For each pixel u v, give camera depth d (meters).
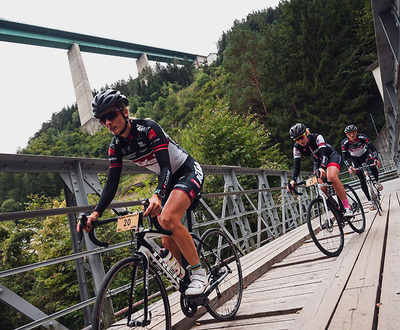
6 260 4.05
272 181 11.41
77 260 2.74
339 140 24.03
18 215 1.98
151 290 3.81
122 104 1.75
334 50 28.05
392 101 8.06
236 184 5.34
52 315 2.10
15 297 1.96
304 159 23.75
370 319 1.47
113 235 4.55
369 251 2.87
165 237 2.01
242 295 2.66
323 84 26.45
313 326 1.56
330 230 3.44
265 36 34.28
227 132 11.16
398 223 3.97
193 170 2.03
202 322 2.23
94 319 1.39
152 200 1.61
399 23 4.67
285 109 25.77
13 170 2.54
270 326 1.84
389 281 1.92
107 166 3.31
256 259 3.77
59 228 4.42
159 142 1.83
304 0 31.73
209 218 6.98
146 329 1.89
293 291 2.41
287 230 6.81
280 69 27.95
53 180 9.04
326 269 2.81
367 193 5.20
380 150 23.06
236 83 31.06
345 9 31.28
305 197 9.00
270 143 25.36
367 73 26.45
